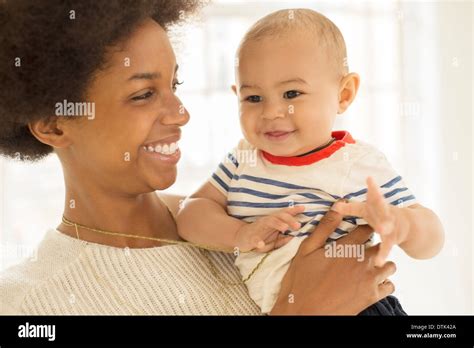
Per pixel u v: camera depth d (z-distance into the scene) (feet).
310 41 3.48
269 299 3.44
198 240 3.63
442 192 8.04
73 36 3.28
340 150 3.50
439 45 7.95
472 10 7.85
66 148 3.53
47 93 3.38
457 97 7.96
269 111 3.46
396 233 3.14
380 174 3.46
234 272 3.65
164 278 3.42
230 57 7.98
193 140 8.04
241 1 7.97
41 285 3.31
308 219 3.45
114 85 3.31
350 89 3.69
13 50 3.37
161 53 3.39
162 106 3.40
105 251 3.43
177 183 8.00
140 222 3.65
